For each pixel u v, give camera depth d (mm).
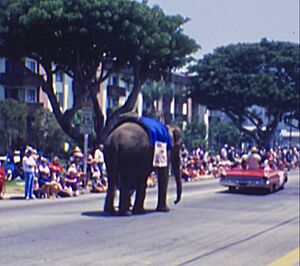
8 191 23453
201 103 64750
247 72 63094
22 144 43812
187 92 65812
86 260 9945
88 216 15805
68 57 33406
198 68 63781
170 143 17109
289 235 14031
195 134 66875
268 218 17234
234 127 78000
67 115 34312
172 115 68812
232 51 63844
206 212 18078
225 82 62281
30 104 47094
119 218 15594
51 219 15008
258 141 65500
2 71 49500
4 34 32688
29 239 11836
